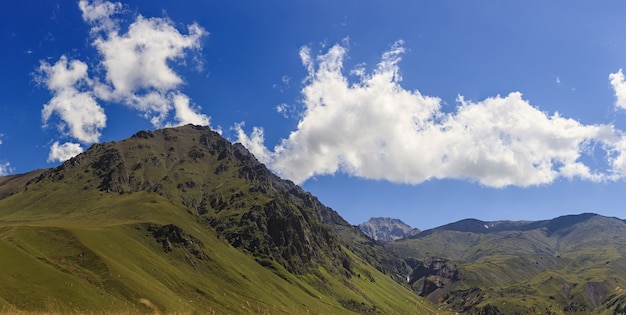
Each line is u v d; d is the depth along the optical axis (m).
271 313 25.86
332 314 29.17
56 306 32.56
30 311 30.62
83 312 30.06
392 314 23.06
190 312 28.19
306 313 27.09
